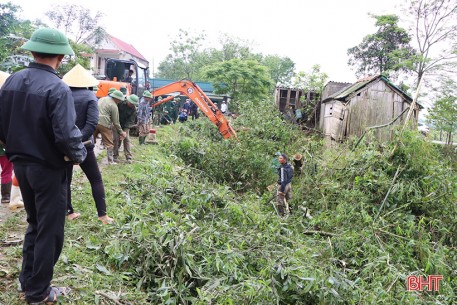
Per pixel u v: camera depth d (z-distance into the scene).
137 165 8.49
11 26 16.98
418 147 7.75
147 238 4.46
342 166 8.52
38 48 2.87
